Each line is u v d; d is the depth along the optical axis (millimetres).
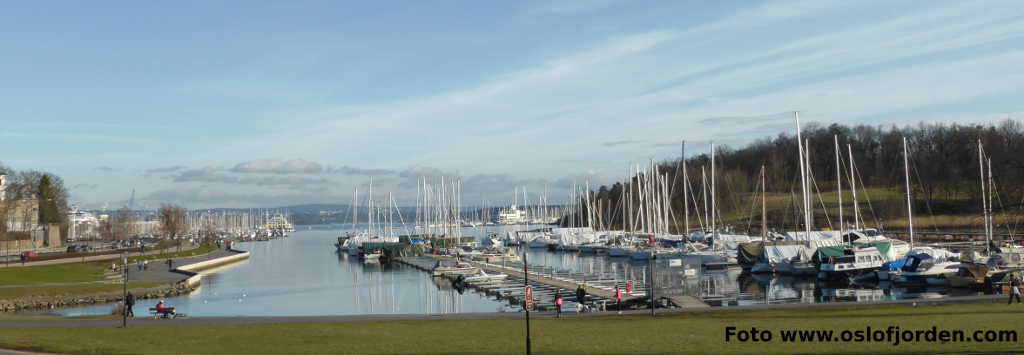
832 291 78750
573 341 37188
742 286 86688
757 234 163375
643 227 166125
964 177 179000
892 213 166750
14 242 156000
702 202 196875
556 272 104000
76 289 85375
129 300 58438
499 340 38094
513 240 194375
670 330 41719
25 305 77312
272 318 52594
